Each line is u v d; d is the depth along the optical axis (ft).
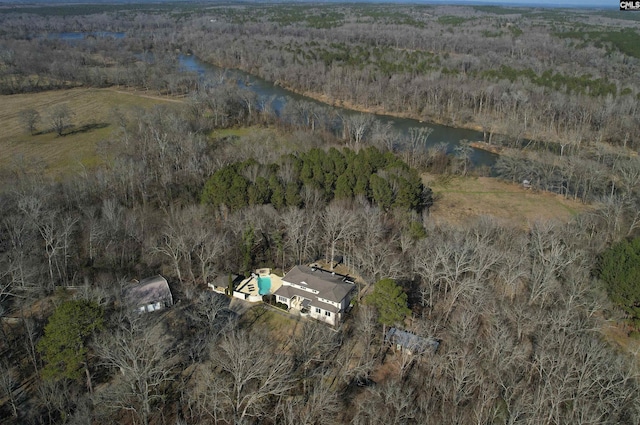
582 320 213.05
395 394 173.68
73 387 182.70
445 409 177.47
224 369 192.85
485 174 421.59
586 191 370.94
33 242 250.37
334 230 265.54
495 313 205.67
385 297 205.67
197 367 197.88
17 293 229.25
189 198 330.34
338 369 200.34
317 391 174.29
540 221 300.81
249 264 269.64
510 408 169.99
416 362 205.36
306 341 196.65
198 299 238.48
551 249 254.47
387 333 214.48
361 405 170.40
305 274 250.16
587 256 255.09
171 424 172.96
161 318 226.99
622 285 223.51
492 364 185.78
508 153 428.15
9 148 426.92
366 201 299.99
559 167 410.72
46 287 238.07
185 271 264.11
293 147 436.35
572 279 216.95
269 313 237.45
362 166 329.52
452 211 352.08
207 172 359.66
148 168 362.33
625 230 300.40
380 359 207.00
